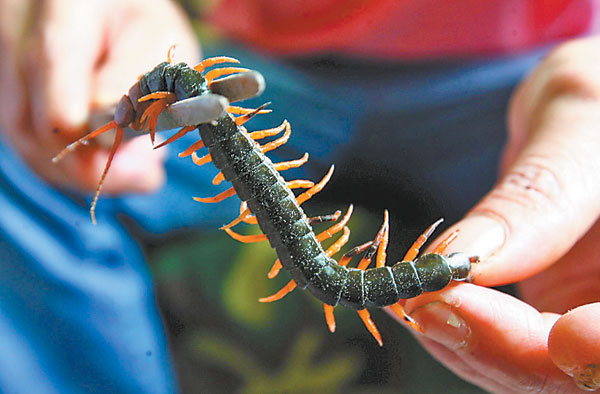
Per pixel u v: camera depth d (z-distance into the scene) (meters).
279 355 0.43
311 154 0.48
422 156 0.49
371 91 0.49
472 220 0.30
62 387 0.40
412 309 0.29
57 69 0.33
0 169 0.39
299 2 0.48
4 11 0.33
